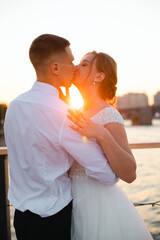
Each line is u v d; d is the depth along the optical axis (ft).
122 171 4.08
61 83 4.34
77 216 4.36
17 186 4.18
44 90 4.13
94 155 3.94
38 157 3.97
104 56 5.02
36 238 4.05
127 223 4.48
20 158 4.08
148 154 59.36
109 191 4.53
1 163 5.97
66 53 4.23
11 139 4.18
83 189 4.43
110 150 3.98
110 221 4.36
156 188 21.56
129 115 345.51
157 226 7.98
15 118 4.11
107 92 5.05
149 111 301.63
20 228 4.17
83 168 4.46
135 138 139.95
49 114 3.92
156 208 9.30
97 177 4.03
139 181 21.57
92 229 4.32
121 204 4.55
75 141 3.90
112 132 4.44
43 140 3.92
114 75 5.06
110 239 4.32
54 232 4.11
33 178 4.04
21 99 4.17
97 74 5.01
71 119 3.92
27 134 3.98
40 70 4.21
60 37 4.23
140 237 4.49
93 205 4.38
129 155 4.15
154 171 38.60
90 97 5.09
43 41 4.12
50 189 4.00
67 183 4.44
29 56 4.33
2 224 5.99
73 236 4.37
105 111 4.57
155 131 197.26
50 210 3.97
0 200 5.99
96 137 3.93
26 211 4.07
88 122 3.98
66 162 4.16
